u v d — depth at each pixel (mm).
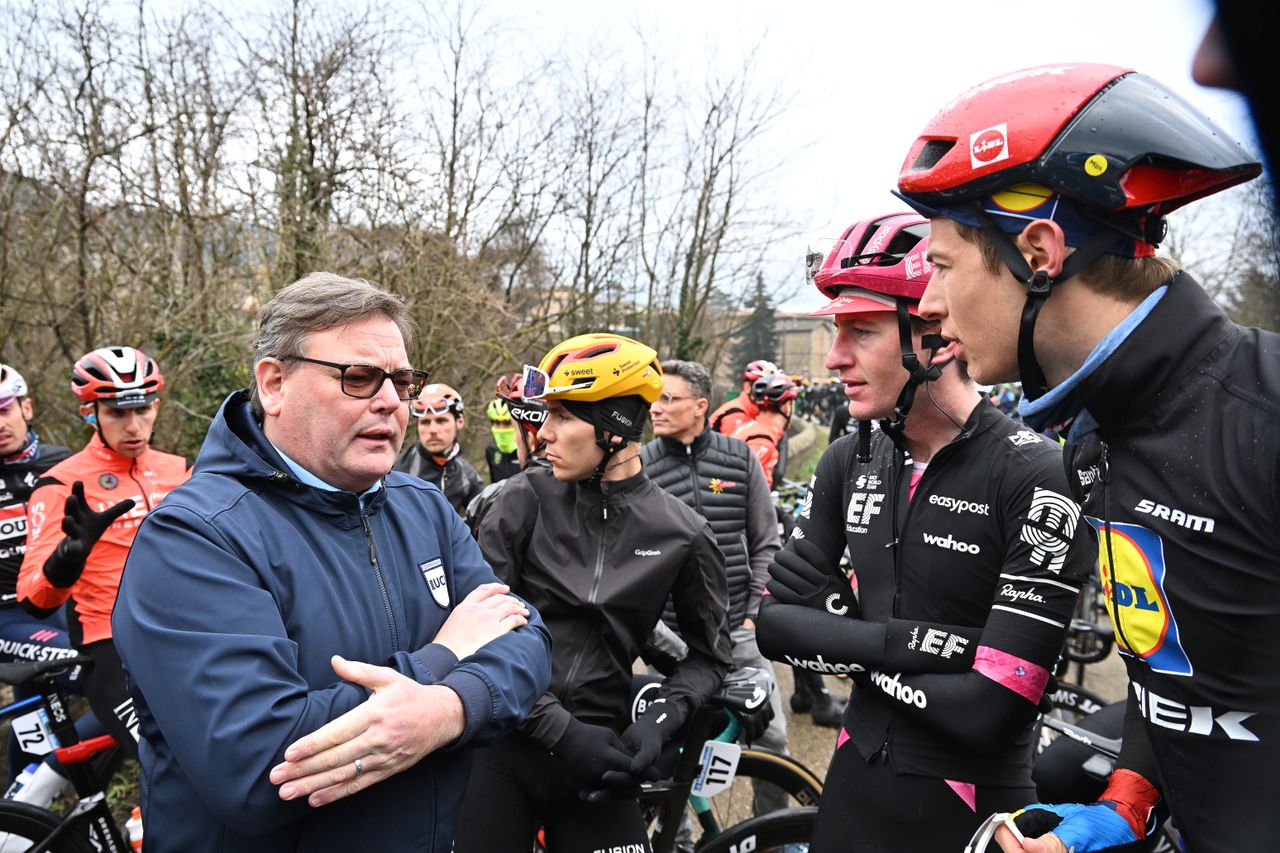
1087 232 1005
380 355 1341
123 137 6895
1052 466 1534
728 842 2205
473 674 1327
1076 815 1188
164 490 3240
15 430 3418
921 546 1677
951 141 1100
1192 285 981
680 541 2014
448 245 9125
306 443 1345
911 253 1585
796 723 4332
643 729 1861
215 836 1188
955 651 1570
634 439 2029
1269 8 556
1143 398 970
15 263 6383
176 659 1142
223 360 6777
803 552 1896
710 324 15383
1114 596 1033
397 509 1522
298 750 1105
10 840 2412
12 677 2436
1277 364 885
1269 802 891
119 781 3539
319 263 8242
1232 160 900
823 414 29297
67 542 2600
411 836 1284
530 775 1891
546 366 1967
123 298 6656
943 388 1657
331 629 1290
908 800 1642
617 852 1900
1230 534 883
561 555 1994
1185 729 965
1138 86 1011
